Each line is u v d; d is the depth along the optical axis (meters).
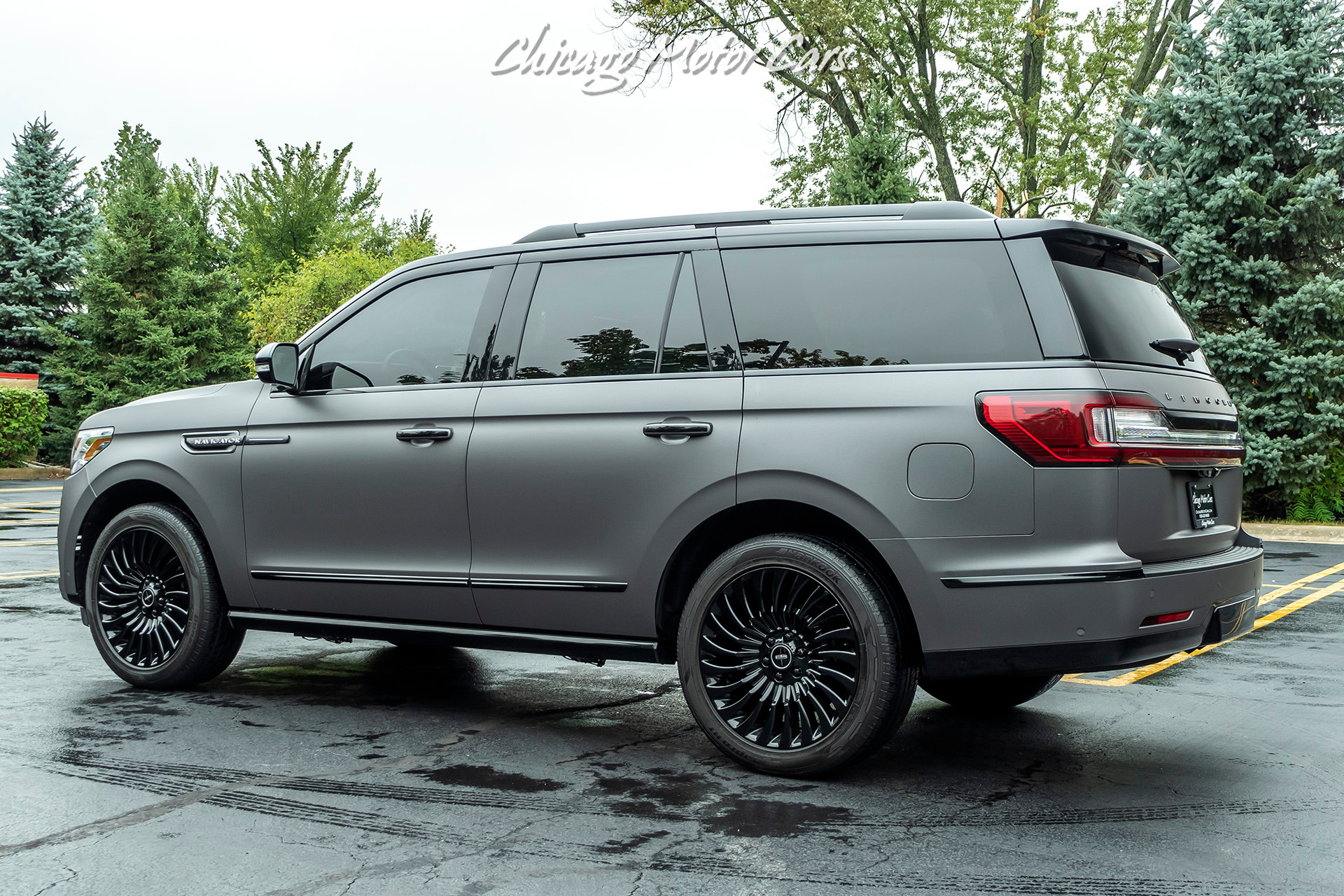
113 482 5.43
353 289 35.59
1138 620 3.60
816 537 3.99
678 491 4.12
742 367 4.14
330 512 4.87
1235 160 16.23
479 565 4.53
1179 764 4.22
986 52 33.81
